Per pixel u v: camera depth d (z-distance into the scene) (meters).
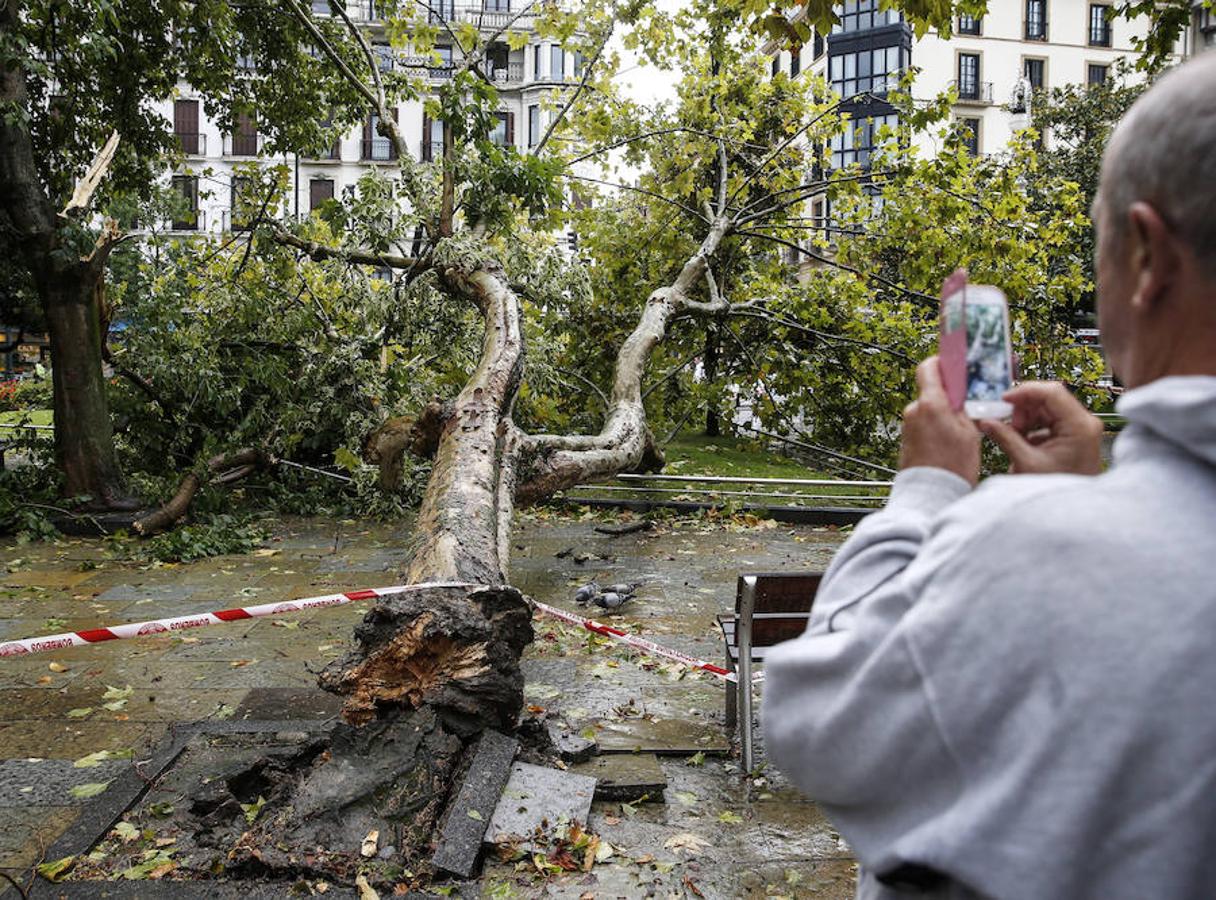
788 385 13.24
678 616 6.55
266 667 5.43
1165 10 7.04
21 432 11.27
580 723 4.53
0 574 7.79
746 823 3.60
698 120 12.96
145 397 10.77
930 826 0.77
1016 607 0.73
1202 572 0.69
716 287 12.77
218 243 14.10
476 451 6.45
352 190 10.38
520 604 4.19
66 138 11.55
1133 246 0.82
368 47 10.75
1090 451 1.04
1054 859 0.69
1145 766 0.68
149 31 11.29
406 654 3.80
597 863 3.25
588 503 10.49
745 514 10.20
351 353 10.21
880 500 10.70
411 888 3.05
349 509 10.55
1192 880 0.68
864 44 39.38
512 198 10.41
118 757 4.12
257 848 3.16
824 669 0.86
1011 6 41.94
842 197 12.23
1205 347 0.78
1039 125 33.03
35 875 3.11
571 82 11.60
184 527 9.22
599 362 13.55
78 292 9.66
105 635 3.63
